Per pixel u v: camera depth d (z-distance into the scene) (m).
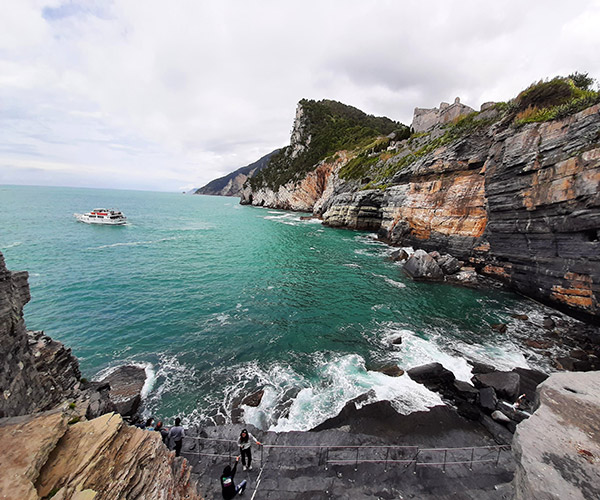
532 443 5.24
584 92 23.27
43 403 8.33
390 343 17.53
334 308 22.56
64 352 10.73
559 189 20.61
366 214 60.28
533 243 23.89
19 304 7.78
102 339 17.33
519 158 23.70
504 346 17.39
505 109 31.23
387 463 9.05
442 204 36.97
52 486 3.97
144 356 15.82
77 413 8.73
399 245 45.12
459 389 13.06
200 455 9.24
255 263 35.00
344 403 12.48
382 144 75.25
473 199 33.03
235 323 19.78
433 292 26.33
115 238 47.00
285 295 24.98
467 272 30.53
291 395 13.01
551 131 21.69
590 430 5.46
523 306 23.31
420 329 19.45
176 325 19.30
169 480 5.52
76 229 53.09
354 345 17.34
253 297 24.39
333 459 9.20
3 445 4.23
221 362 15.47
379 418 11.64
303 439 10.12
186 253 38.97
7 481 3.67
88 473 4.31
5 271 7.19
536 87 25.34
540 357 16.28
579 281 20.08
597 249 18.80
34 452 4.20
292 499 7.71
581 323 20.14
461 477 8.52
